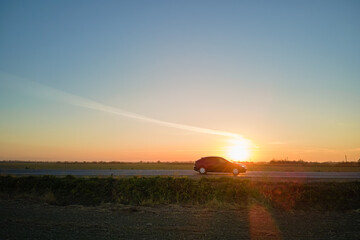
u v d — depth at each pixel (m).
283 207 17.64
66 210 15.75
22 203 17.39
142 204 17.62
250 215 15.21
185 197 18.69
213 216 14.73
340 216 15.73
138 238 10.49
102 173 30.33
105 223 12.72
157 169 40.28
